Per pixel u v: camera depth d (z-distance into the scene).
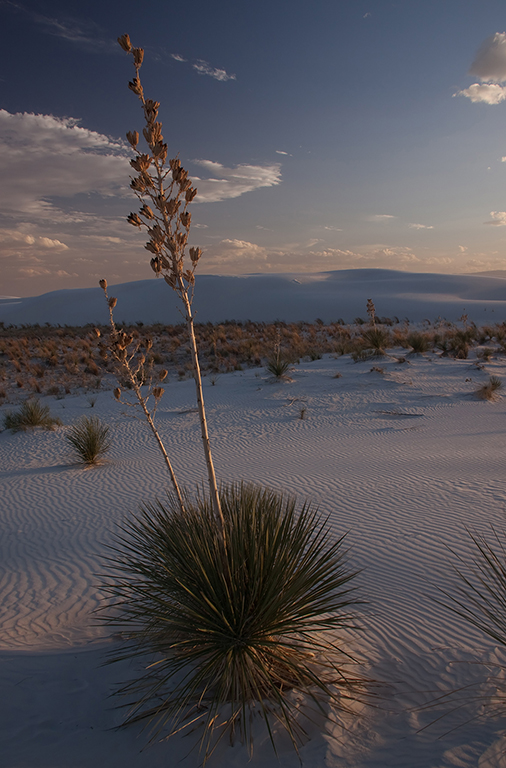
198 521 3.25
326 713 2.72
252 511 3.15
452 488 7.54
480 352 23.09
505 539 5.55
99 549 6.12
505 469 8.27
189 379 21.33
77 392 20.45
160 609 3.05
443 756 2.35
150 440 12.55
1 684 3.14
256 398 16.56
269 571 2.87
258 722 2.67
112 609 4.47
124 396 18.73
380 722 2.67
